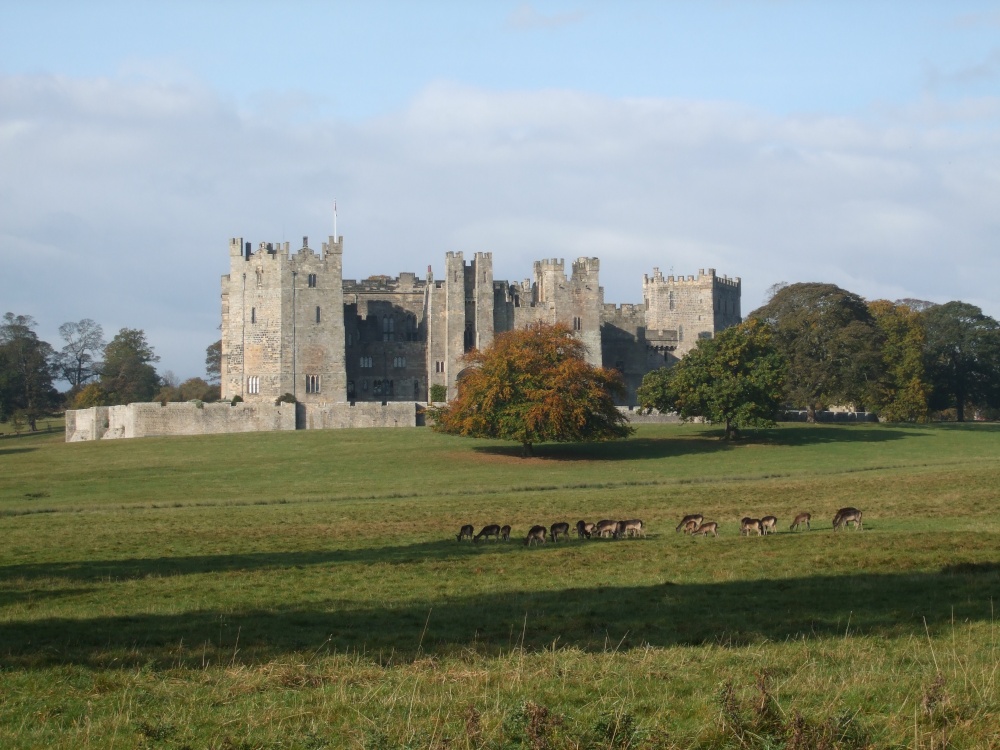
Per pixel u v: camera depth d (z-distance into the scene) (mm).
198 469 140000
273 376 197250
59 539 76875
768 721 27578
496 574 55562
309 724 28984
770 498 94750
